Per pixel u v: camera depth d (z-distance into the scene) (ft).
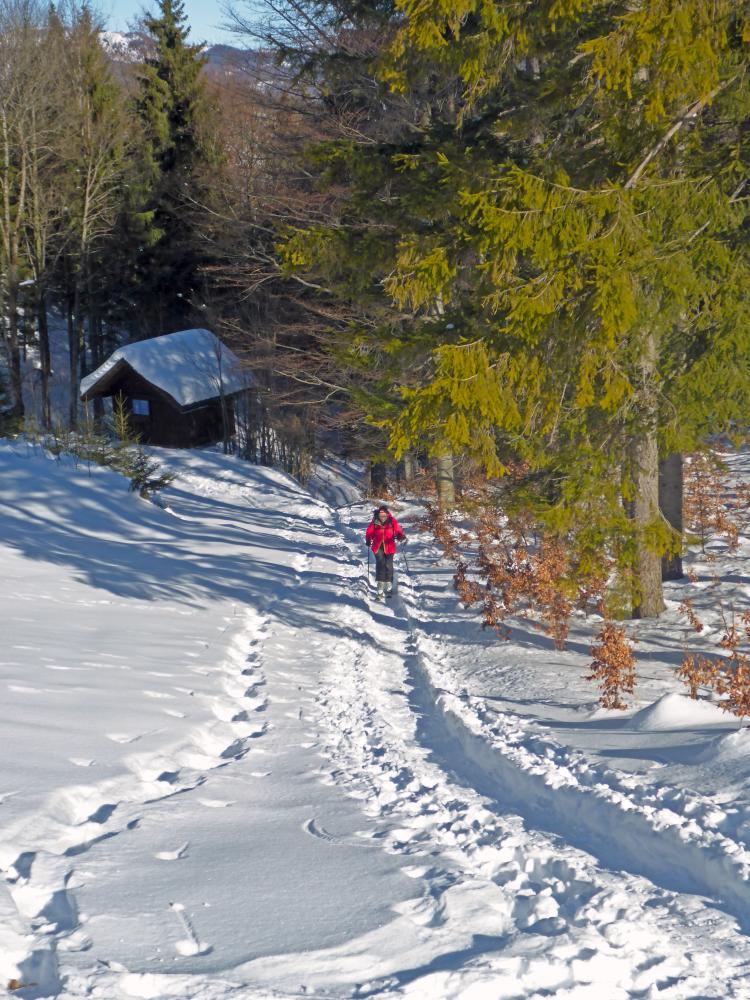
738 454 87.20
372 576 57.98
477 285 28.50
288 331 87.30
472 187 28.48
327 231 32.40
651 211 24.11
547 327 23.07
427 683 31.96
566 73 29.53
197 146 137.18
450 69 29.09
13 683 25.17
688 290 24.30
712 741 20.31
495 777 21.36
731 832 15.53
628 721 25.07
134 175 140.97
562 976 11.19
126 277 143.74
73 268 142.00
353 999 10.43
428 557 62.90
